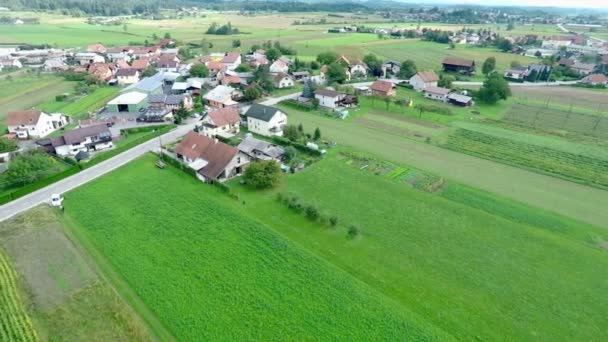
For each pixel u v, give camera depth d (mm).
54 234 47406
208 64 143750
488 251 45281
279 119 83250
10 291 38344
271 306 36688
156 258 43125
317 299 37594
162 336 33594
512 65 153875
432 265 42719
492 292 38875
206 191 57812
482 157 73250
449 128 89500
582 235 48750
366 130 87000
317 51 190375
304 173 64500
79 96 112625
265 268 41688
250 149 68938
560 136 85500
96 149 73875
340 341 33094
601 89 129375
